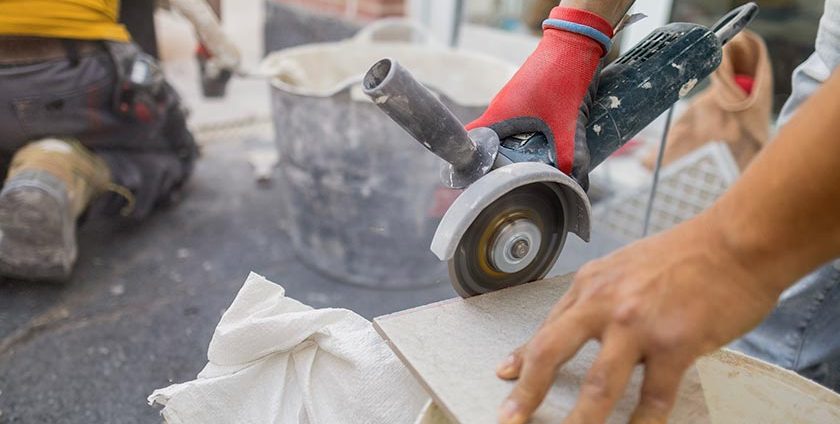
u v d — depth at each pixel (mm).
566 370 590
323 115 1280
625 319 446
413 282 1506
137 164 1641
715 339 445
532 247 669
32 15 1343
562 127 663
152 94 1576
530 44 2254
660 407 460
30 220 1258
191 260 1568
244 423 674
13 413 1069
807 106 417
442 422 572
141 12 1781
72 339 1259
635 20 767
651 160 1576
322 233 1468
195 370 1195
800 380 686
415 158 1307
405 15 2443
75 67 1432
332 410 674
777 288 439
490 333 626
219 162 2131
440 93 1263
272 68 1456
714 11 1951
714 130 1439
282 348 703
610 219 1646
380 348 691
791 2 1846
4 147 1458
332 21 2609
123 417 1075
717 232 446
